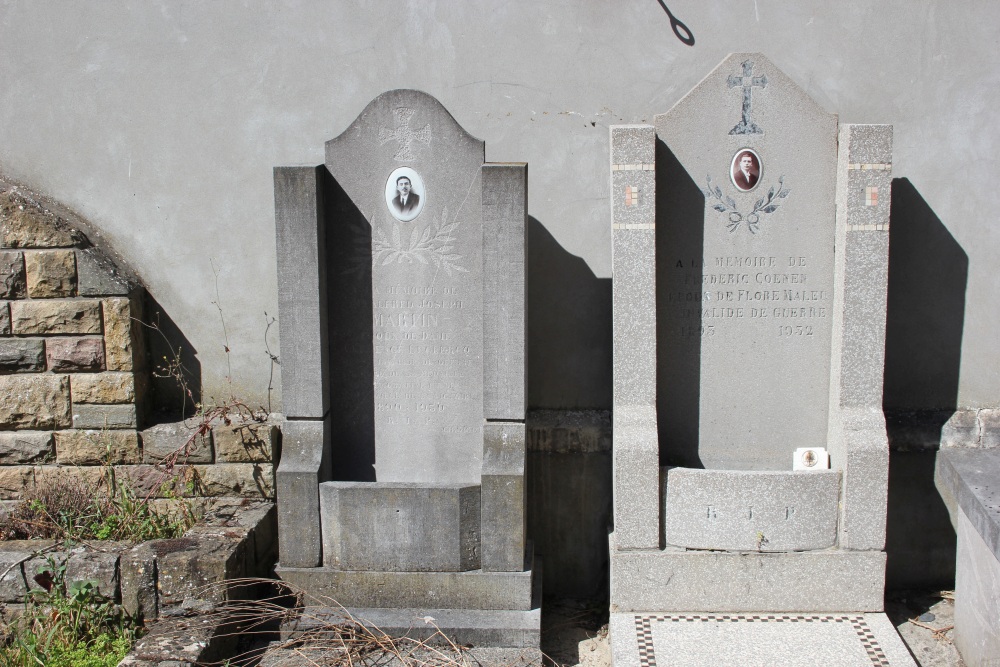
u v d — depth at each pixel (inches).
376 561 188.9
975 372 210.4
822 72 204.5
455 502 185.2
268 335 220.4
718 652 175.9
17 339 209.2
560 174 210.2
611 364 214.1
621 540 189.9
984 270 207.2
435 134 184.9
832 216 188.7
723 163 188.4
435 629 182.7
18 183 217.6
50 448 214.2
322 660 175.6
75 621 182.2
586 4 205.3
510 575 186.7
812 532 187.8
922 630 194.5
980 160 204.5
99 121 214.8
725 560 188.2
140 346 215.3
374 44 209.5
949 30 201.6
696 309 193.6
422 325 192.4
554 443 207.6
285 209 183.3
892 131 180.5
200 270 219.1
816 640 179.6
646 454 186.5
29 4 211.0
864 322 186.4
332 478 198.7
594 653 189.9
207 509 213.2
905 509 209.2
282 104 212.5
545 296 213.6
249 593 192.1
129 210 217.8
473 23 207.3
